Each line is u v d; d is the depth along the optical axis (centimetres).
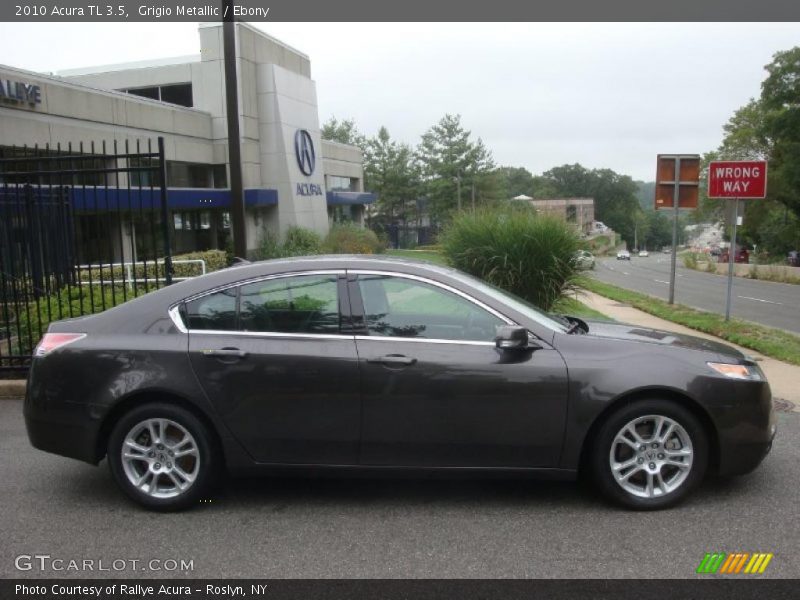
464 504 447
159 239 2266
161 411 433
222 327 440
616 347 431
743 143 5669
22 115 1905
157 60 2898
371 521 423
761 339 1111
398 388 421
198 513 439
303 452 431
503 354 423
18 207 809
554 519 421
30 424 450
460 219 1141
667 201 1647
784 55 4688
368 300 439
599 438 424
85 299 887
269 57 2983
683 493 428
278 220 2919
